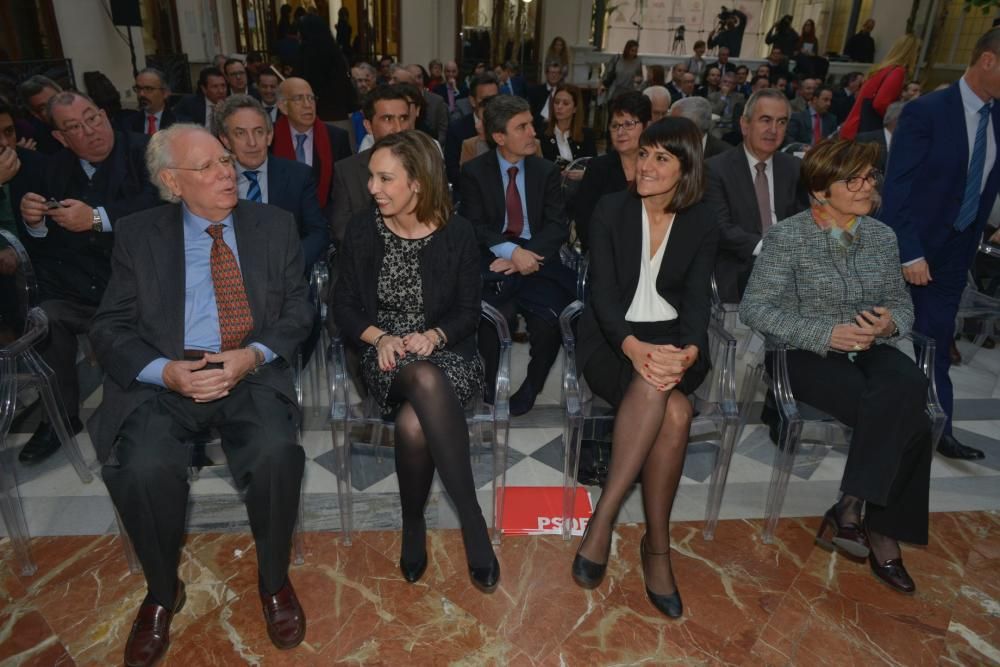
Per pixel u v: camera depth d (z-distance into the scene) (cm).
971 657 168
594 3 1071
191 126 171
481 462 247
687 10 1350
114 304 176
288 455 164
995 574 197
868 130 413
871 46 1130
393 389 183
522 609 180
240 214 186
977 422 280
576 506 221
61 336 241
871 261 204
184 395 166
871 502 181
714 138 358
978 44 220
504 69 831
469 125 460
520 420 274
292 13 1261
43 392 213
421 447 175
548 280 275
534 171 280
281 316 190
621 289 209
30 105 383
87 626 172
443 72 859
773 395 223
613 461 179
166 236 178
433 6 1039
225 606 179
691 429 194
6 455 185
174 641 167
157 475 155
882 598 187
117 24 699
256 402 176
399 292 200
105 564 192
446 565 195
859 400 190
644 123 270
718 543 207
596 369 207
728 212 292
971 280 303
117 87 757
